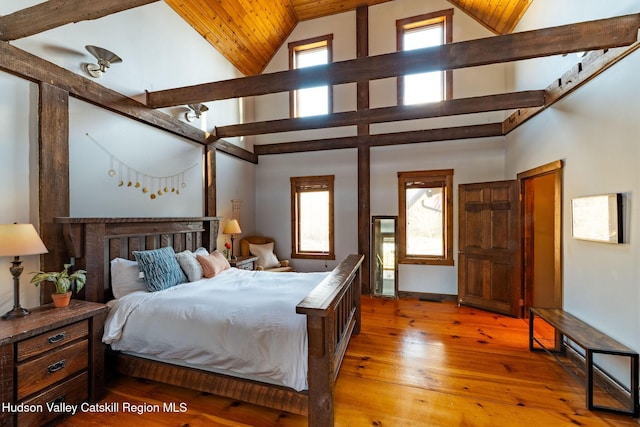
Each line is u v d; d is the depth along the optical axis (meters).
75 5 1.93
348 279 2.52
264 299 2.32
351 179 5.45
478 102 3.62
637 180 2.02
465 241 4.50
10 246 1.89
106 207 2.96
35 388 1.78
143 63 3.39
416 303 4.64
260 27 4.99
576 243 2.73
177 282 2.94
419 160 5.07
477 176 4.79
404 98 5.13
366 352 2.90
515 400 2.13
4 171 2.18
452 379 2.41
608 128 2.31
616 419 1.93
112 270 2.72
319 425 1.78
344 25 5.34
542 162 3.41
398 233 5.02
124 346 2.31
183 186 4.05
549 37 2.19
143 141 3.42
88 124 2.79
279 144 5.77
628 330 2.07
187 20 4.08
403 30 5.07
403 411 2.02
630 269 2.07
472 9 4.57
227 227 4.66
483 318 3.90
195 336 2.10
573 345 2.71
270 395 1.92
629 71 2.09
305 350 1.86
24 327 1.77
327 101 5.53
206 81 4.50
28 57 2.28
